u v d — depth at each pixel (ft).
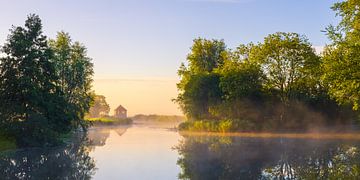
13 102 132.05
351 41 101.24
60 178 69.21
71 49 217.15
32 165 87.61
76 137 191.21
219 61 307.17
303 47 215.92
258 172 73.51
